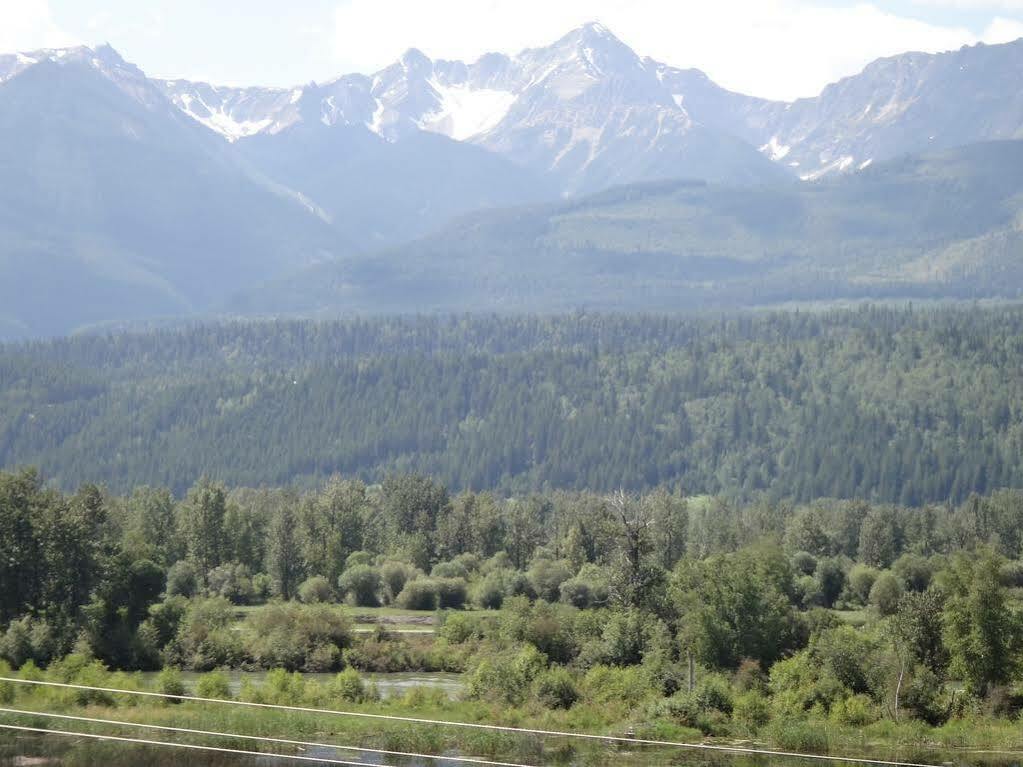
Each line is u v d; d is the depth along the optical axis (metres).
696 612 145.38
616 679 136.38
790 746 119.12
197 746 109.00
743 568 147.88
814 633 143.62
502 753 112.44
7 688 123.75
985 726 125.00
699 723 124.44
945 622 138.25
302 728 115.56
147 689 129.75
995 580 135.75
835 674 135.00
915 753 116.75
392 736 114.06
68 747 107.62
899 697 131.38
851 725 125.00
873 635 147.75
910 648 140.88
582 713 127.31
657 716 126.31
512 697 133.00
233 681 146.75
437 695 131.50
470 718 123.38
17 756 104.94
